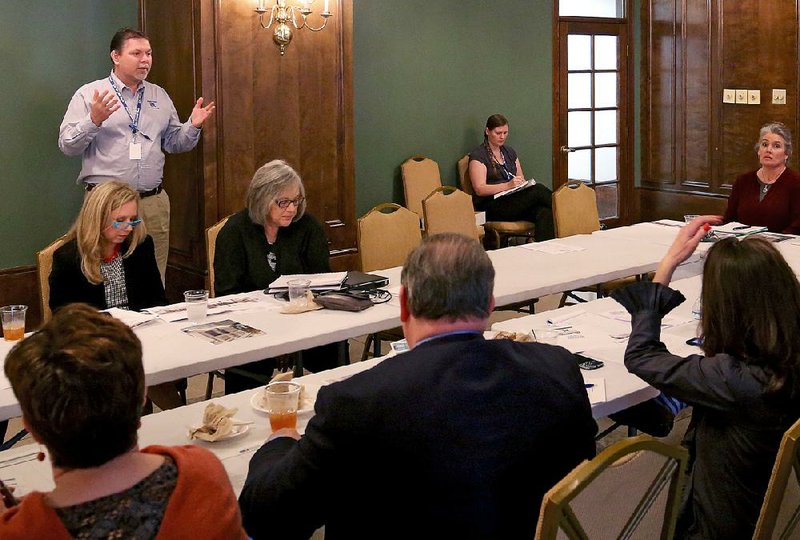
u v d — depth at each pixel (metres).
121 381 1.32
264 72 5.84
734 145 7.94
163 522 1.31
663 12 8.30
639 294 2.46
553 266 4.42
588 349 3.06
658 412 2.90
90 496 1.31
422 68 7.17
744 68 7.77
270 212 3.96
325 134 6.18
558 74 8.01
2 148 5.42
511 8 7.62
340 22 6.16
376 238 4.83
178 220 5.99
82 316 1.38
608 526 1.70
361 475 1.70
